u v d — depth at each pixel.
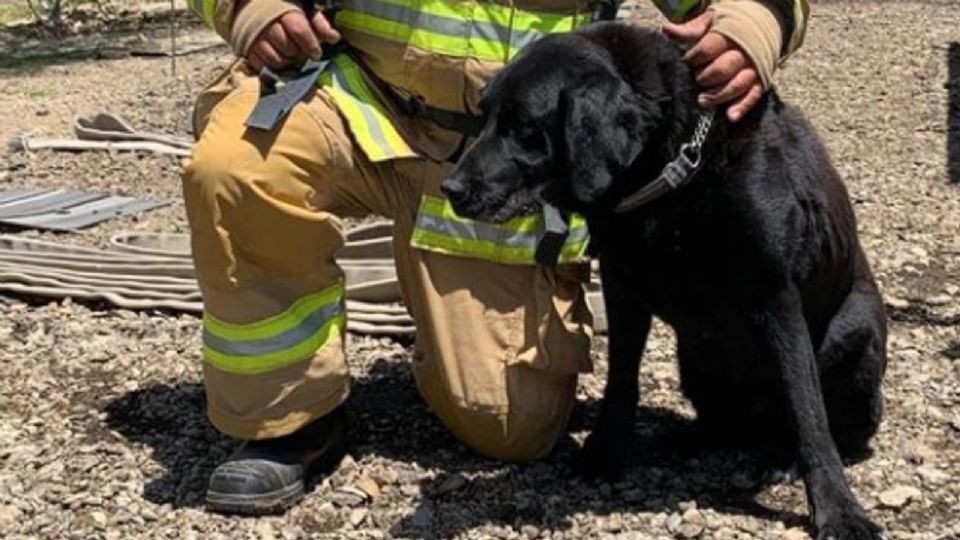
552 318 3.55
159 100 8.35
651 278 3.35
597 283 4.45
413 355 3.84
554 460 3.69
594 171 3.13
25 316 4.73
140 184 6.45
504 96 3.19
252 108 3.40
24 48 11.09
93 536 3.39
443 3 3.48
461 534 3.37
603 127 3.13
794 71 8.89
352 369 4.25
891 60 9.18
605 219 3.30
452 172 3.23
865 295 3.58
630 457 3.67
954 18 10.95
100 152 6.98
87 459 3.73
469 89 3.49
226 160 3.35
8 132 7.59
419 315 3.63
